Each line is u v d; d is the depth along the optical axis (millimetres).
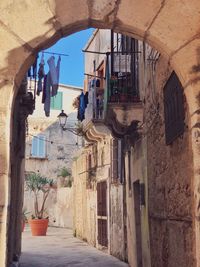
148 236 7562
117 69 9062
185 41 3746
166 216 5734
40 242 17406
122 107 8578
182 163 4691
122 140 10977
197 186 3586
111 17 3799
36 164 29781
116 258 12000
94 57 14422
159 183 6375
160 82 6215
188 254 4262
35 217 23406
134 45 9242
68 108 30750
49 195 28391
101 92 12414
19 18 3678
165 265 5867
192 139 3682
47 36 3703
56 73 7719
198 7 3771
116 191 12195
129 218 10438
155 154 6773
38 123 30172
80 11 3775
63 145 30344
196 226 3594
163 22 3783
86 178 17297
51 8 3732
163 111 6004
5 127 3520
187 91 3779
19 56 3637
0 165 3473
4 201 3434
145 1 3812
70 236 20562
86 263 11148
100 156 14570
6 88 3570
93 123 12477
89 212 16641
